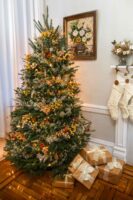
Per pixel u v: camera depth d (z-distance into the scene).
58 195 1.85
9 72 2.71
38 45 2.14
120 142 2.36
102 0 2.24
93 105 2.55
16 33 2.65
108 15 2.23
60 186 1.94
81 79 2.59
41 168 2.13
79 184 1.99
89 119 2.62
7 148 2.30
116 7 2.16
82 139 2.29
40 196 1.83
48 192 1.89
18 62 2.72
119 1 2.13
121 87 2.19
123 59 2.13
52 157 2.07
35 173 2.10
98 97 2.50
